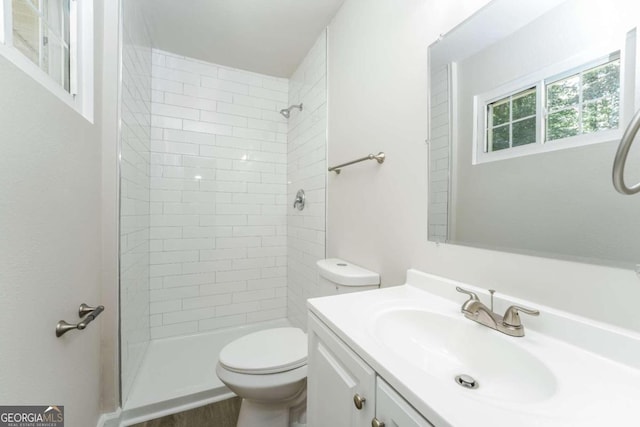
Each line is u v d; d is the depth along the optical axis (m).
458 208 0.88
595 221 0.58
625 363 0.52
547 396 0.50
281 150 2.47
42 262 0.70
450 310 0.79
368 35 1.33
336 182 1.63
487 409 0.41
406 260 1.09
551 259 0.65
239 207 2.32
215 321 2.24
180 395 1.44
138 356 1.67
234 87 2.30
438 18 0.96
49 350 0.74
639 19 0.52
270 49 2.03
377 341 0.62
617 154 0.44
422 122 1.02
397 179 1.14
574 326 0.59
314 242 1.92
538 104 0.68
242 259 2.33
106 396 1.26
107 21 1.23
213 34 1.86
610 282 0.55
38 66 0.77
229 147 2.29
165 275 2.09
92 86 1.09
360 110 1.40
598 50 0.58
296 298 2.24
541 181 0.67
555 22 0.65
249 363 1.10
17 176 0.59
